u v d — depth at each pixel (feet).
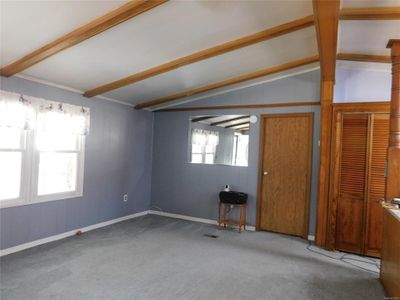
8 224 11.12
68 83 12.64
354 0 7.84
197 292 8.69
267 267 10.73
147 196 18.85
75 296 8.21
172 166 18.38
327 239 12.89
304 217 14.56
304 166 14.69
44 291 8.42
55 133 12.84
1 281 8.91
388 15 8.34
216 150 17.20
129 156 17.19
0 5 7.12
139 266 10.43
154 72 11.97
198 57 10.90
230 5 8.09
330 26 7.22
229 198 15.42
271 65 13.07
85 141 14.32
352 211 12.37
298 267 10.81
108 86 13.15
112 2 7.27
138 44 9.84
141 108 17.67
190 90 15.57
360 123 12.25
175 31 9.21
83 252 11.59
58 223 13.10
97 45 9.70
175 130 18.34
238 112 16.33
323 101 13.05
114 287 8.82
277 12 8.60
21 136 11.54
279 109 15.29
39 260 10.61
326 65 10.65
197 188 17.48
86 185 14.44
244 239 14.05
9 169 11.27
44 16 7.66
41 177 12.53
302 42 10.89
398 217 7.66
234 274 10.03
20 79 11.25
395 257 7.92
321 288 9.21
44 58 9.68
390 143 9.79
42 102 12.09
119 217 16.66
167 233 14.65
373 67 13.02
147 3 7.29
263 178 15.74
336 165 12.67
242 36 9.89
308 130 14.60
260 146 15.70
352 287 9.34
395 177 9.64
